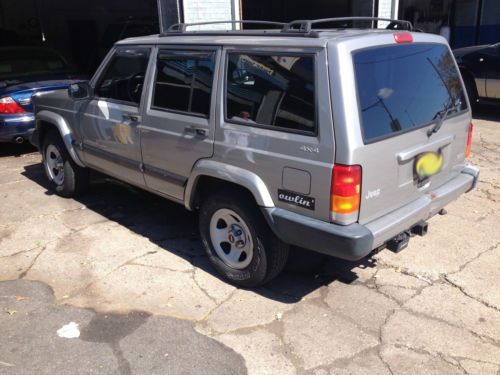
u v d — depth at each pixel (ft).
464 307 12.05
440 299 12.38
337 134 10.07
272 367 10.18
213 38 12.80
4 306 12.37
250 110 11.64
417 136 11.64
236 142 11.88
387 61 11.11
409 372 9.98
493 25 48.80
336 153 10.12
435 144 12.29
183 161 13.39
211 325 11.52
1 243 15.72
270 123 11.25
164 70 13.88
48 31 58.44
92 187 20.63
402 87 11.46
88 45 57.36
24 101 23.93
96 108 16.33
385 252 14.69
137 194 19.93
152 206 18.67
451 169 13.50
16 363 10.37
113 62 15.83
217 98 12.28
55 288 13.17
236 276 12.83
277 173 11.16
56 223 17.19
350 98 10.06
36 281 13.51
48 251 15.16
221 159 12.32
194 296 12.69
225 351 10.66
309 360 10.36
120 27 44.32
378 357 10.41
